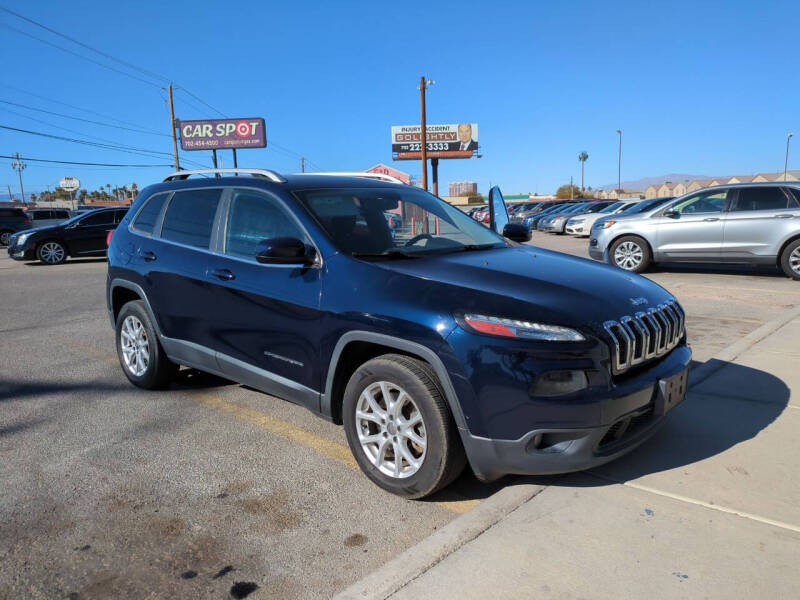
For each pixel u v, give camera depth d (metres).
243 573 2.53
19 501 3.14
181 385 5.05
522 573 2.40
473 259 3.47
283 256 3.28
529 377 2.66
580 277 3.27
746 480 3.07
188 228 4.37
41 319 8.07
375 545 2.72
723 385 4.46
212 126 37.84
